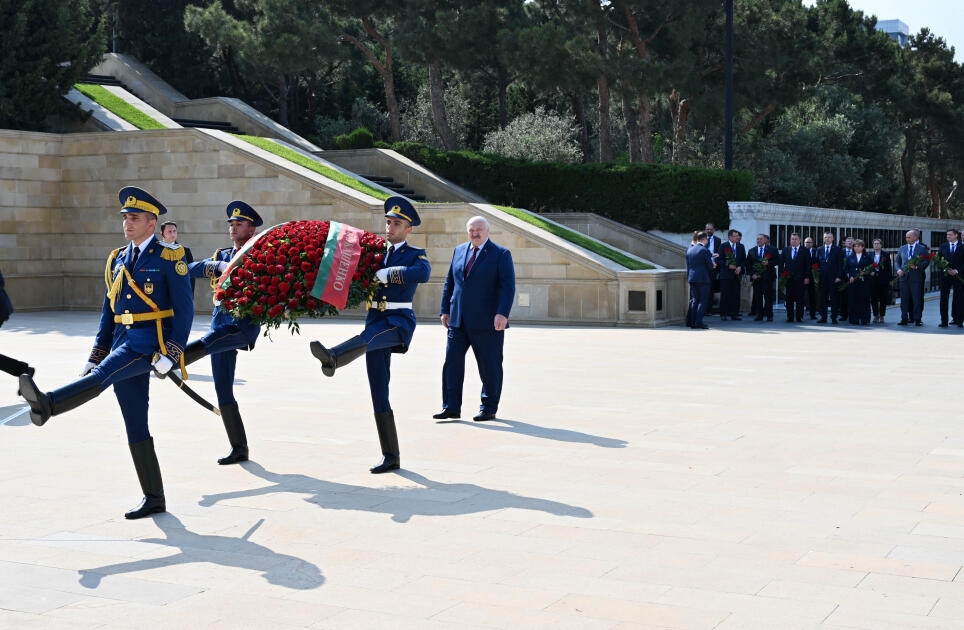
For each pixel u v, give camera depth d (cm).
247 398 1309
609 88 3594
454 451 977
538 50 3247
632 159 3844
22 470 906
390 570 622
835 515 742
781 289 2744
